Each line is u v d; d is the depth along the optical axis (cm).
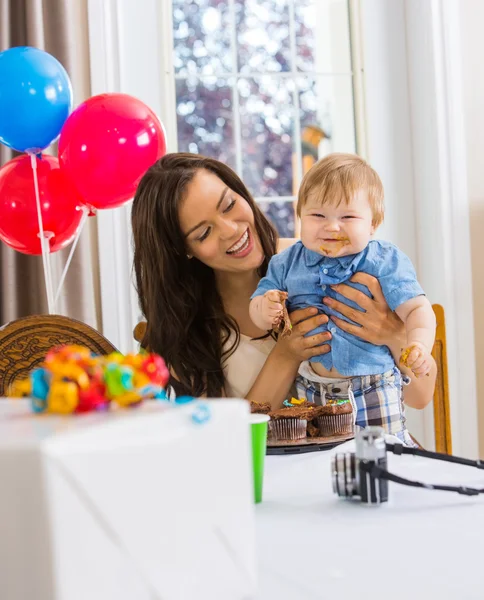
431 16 238
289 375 143
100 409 56
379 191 138
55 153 219
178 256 155
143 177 154
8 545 42
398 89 249
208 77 247
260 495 80
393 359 140
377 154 249
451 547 63
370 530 68
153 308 156
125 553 45
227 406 57
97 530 44
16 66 167
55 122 171
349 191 132
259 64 250
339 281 140
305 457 104
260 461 80
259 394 142
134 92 237
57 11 216
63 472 42
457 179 238
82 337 145
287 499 81
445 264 238
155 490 48
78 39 225
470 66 242
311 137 252
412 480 83
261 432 79
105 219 223
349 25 251
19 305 217
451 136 238
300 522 72
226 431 55
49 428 48
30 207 174
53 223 176
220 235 147
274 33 250
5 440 44
